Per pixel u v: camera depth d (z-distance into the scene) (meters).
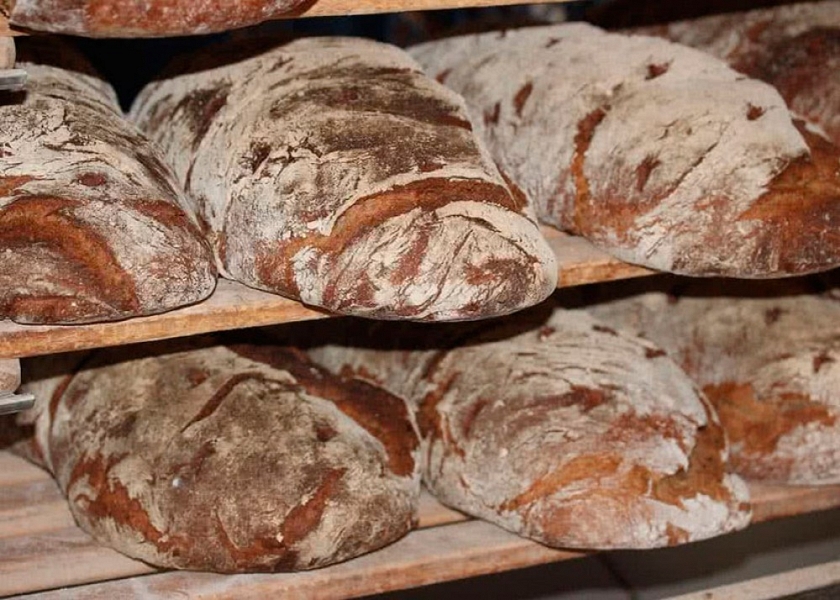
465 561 1.33
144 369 1.32
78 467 1.30
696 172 1.29
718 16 1.52
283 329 1.44
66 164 1.20
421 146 1.23
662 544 1.30
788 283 1.48
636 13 1.57
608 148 1.32
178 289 1.18
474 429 1.34
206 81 1.33
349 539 1.27
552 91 1.38
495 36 1.49
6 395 1.18
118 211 1.18
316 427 1.29
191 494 1.25
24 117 1.22
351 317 1.46
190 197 1.28
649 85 1.35
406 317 1.20
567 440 1.32
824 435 1.41
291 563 1.26
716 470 1.35
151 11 1.11
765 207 1.28
